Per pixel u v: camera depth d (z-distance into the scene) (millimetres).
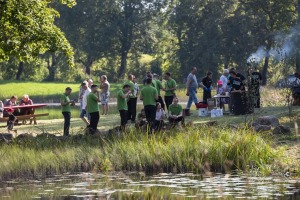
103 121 45625
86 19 152750
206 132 30484
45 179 26234
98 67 170250
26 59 47844
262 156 27453
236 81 41844
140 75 162375
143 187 23203
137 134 31641
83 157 29016
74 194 22094
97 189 23047
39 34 46906
